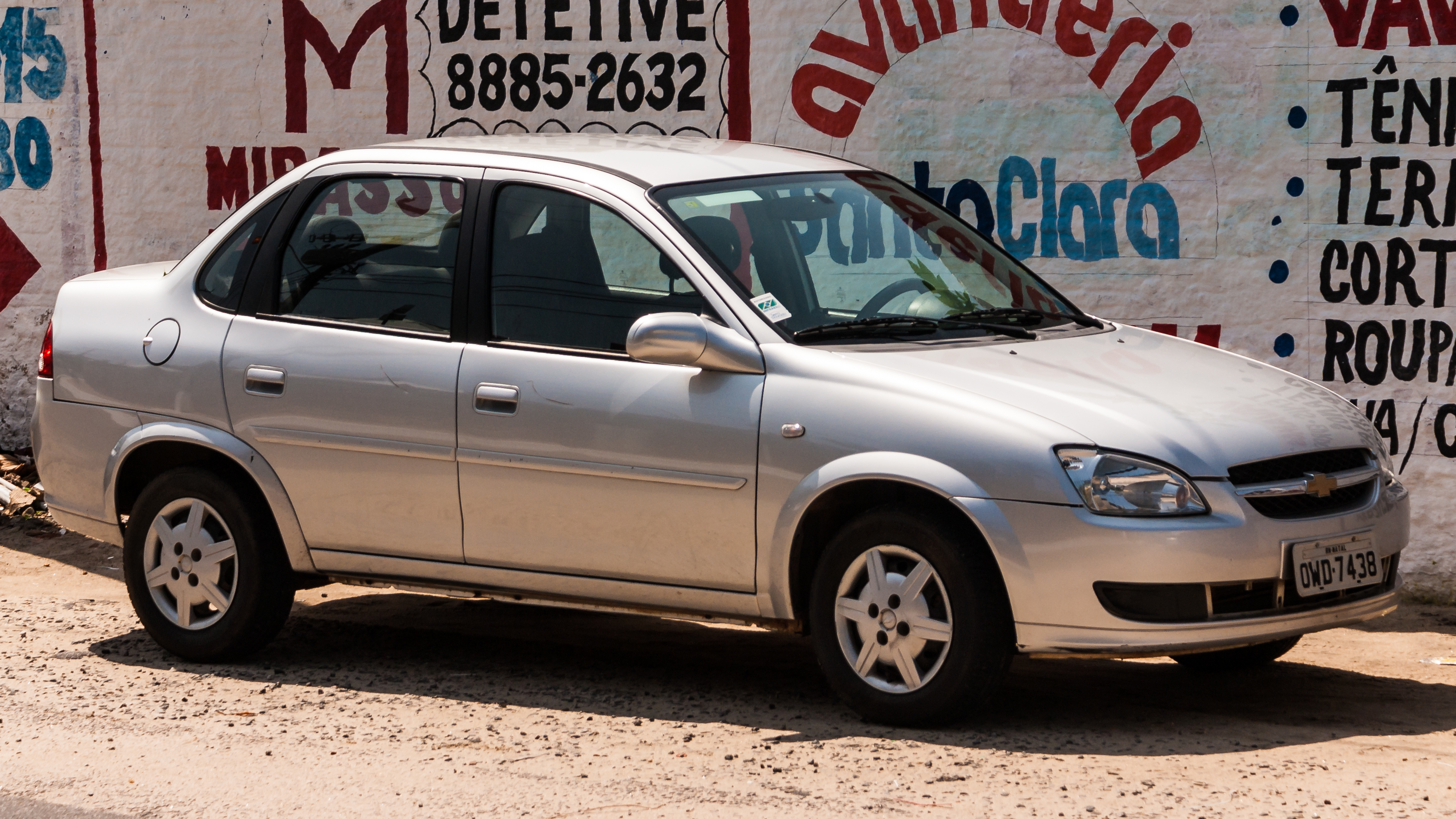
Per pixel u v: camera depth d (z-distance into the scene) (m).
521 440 12.99
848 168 14.80
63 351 15.26
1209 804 10.13
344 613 17.16
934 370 12.04
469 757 11.50
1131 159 19.20
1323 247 18.52
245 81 23.03
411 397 13.44
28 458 23.91
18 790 10.91
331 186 14.47
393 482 13.59
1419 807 10.05
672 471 12.44
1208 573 11.15
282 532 14.20
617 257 13.12
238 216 14.87
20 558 20.45
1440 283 18.08
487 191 13.73
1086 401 11.68
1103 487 11.16
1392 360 18.30
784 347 12.37
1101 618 11.16
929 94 19.98
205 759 11.55
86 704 13.16
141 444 14.65
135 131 23.59
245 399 14.17
